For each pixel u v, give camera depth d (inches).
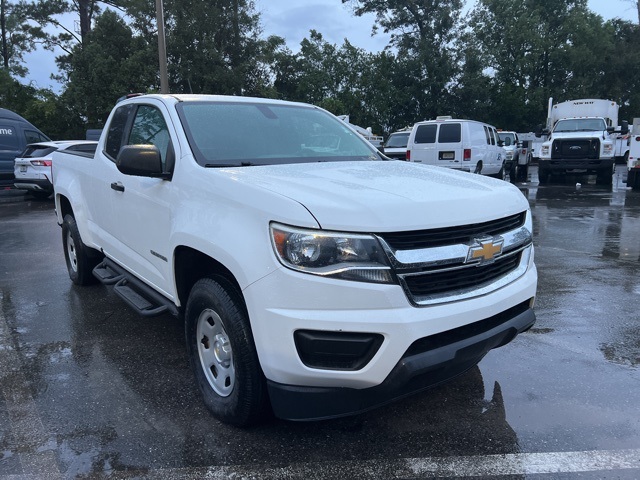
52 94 1483.8
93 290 243.8
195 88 1354.6
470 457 115.0
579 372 156.5
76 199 218.7
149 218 152.6
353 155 170.6
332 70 1873.8
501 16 1829.5
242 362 115.1
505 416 132.2
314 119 183.2
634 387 146.8
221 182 123.8
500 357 167.9
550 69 1894.7
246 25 1385.3
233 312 116.0
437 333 107.0
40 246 350.3
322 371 103.8
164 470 111.0
